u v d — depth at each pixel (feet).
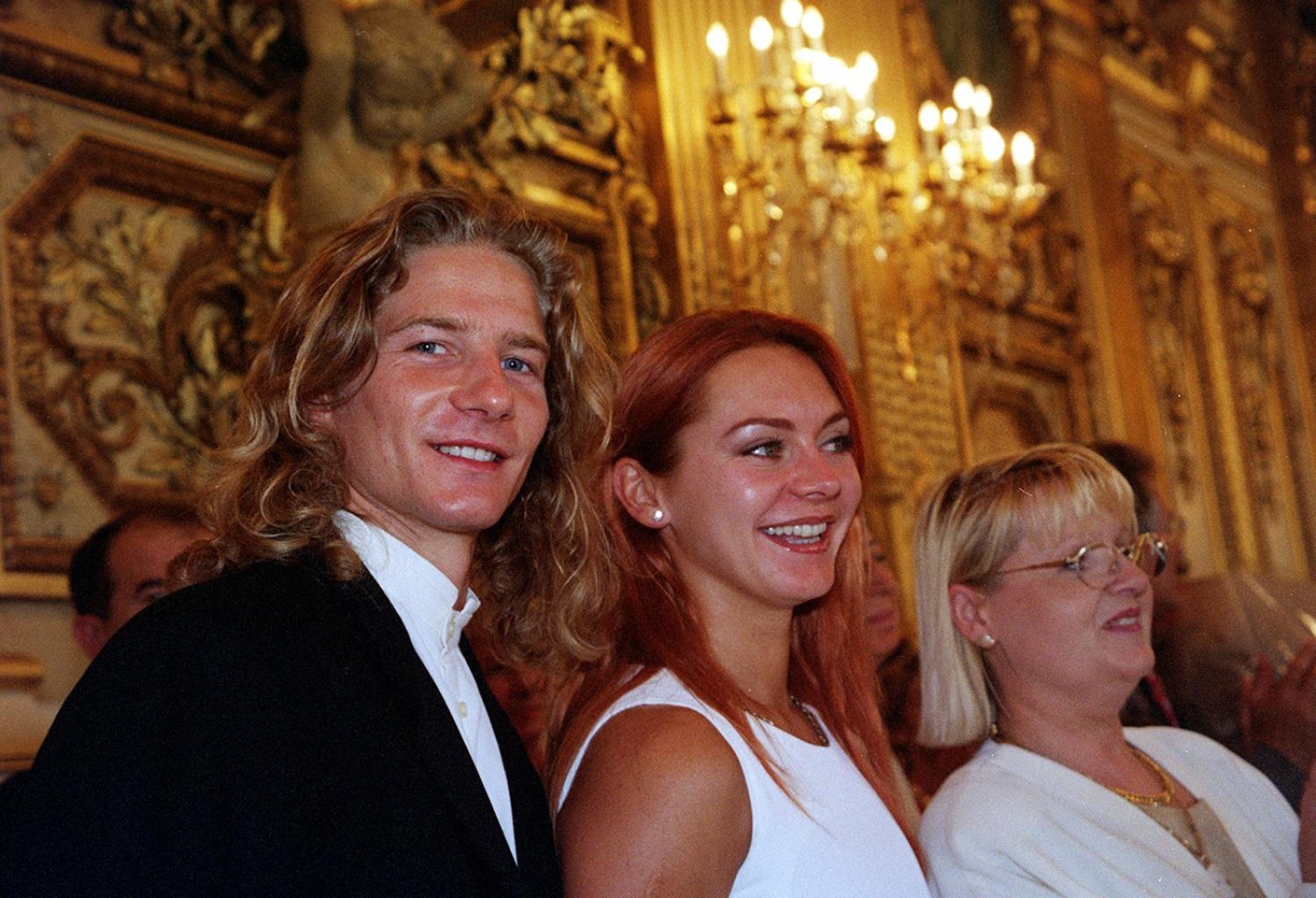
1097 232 28.43
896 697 11.34
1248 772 8.03
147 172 13.30
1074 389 26.48
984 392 23.93
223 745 4.40
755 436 6.60
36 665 11.66
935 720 7.71
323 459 5.36
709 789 5.74
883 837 6.37
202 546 5.30
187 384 13.26
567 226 17.17
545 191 17.19
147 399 13.03
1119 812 7.13
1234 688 8.57
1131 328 27.96
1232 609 8.79
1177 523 9.77
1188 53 31.45
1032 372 25.66
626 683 6.30
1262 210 32.91
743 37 20.25
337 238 5.61
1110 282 28.27
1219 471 29.04
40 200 12.51
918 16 24.43
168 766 4.31
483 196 5.95
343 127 14.11
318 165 13.89
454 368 5.44
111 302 12.89
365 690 4.90
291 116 14.38
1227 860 7.28
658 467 6.79
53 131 12.72
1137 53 30.63
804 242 20.12
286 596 4.97
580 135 17.81
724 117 18.28
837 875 6.00
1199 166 31.07
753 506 6.53
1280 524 30.45
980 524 7.59
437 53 14.29
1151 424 27.61
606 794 5.75
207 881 4.21
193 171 13.64
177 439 13.14
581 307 6.31
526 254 6.06
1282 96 34.01
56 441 12.28
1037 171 27.17
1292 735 8.36
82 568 9.74
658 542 6.87
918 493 20.84
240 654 4.60
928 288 22.06
